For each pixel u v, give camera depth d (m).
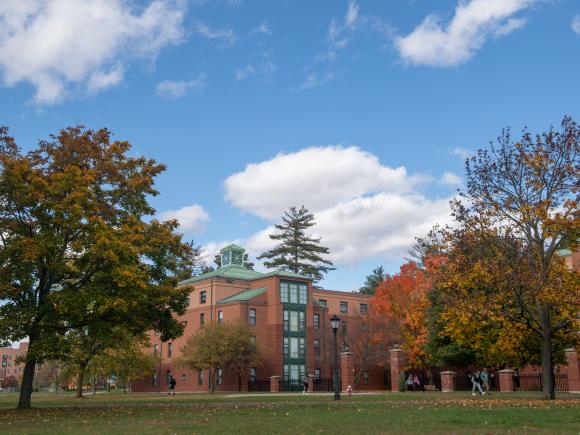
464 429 14.89
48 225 26.70
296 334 65.75
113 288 27.00
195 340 56.31
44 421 20.09
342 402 29.19
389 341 60.50
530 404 23.22
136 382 74.06
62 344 26.33
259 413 21.91
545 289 24.94
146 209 31.47
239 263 74.50
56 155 28.97
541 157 26.69
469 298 27.08
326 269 95.88
